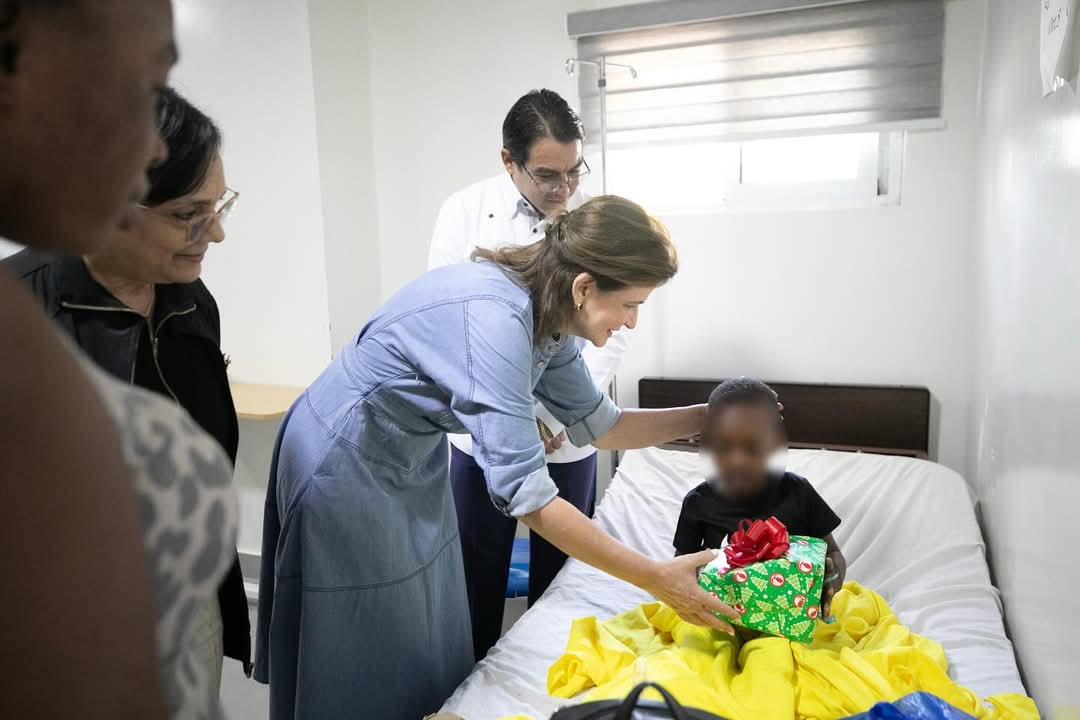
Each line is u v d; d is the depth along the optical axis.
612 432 1.68
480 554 2.05
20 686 0.36
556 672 1.39
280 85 2.76
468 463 1.99
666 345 2.94
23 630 0.35
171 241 1.07
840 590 1.66
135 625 0.38
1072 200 1.17
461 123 2.99
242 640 1.41
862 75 2.57
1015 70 1.79
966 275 2.61
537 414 1.74
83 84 0.40
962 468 2.72
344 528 1.38
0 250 1.66
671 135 2.78
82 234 0.44
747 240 2.79
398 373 1.34
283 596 1.44
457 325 1.26
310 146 2.76
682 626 1.50
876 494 2.20
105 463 0.38
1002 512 1.85
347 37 2.89
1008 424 1.77
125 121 0.42
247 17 2.76
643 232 1.23
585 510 2.23
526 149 1.88
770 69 2.64
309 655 1.40
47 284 1.13
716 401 1.54
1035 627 1.41
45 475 0.35
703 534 1.64
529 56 2.88
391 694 1.45
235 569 1.37
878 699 1.23
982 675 1.40
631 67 2.59
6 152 0.40
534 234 2.09
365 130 3.04
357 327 3.07
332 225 2.87
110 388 0.47
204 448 0.52
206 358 1.33
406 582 1.44
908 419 2.66
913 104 2.54
